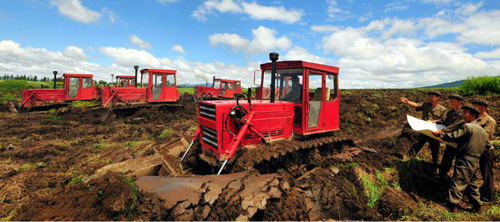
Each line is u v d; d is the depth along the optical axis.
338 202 3.75
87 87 15.34
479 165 4.05
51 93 14.35
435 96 5.20
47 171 5.09
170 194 2.92
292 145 4.59
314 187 3.84
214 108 4.24
